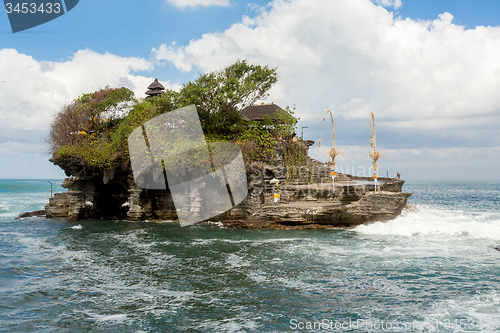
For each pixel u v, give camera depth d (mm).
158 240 21031
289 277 13625
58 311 10523
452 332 9008
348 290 12172
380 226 23000
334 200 27266
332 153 27891
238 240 20750
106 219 30938
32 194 83438
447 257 16281
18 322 9750
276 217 24609
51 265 15562
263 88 31469
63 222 29641
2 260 16453
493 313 10109
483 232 20953
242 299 11430
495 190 120875
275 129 32125
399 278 13336
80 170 31031
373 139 24672
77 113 33219
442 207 47281
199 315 10227
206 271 14492
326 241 20094
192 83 30891
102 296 11750
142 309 10664
